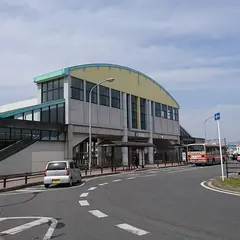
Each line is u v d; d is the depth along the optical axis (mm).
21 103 44906
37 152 29578
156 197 12477
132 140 50844
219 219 7977
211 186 16344
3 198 13750
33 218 8734
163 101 55000
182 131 66875
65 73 34031
